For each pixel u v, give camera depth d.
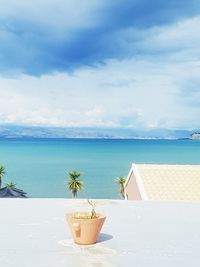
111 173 171.00
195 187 14.33
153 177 15.31
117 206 4.74
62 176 163.88
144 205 4.85
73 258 2.70
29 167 196.62
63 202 4.97
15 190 28.81
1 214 4.16
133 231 3.48
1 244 3.02
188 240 3.20
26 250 2.87
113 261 2.65
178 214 4.29
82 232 2.98
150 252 2.86
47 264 2.58
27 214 4.17
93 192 127.06
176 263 2.63
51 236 3.26
